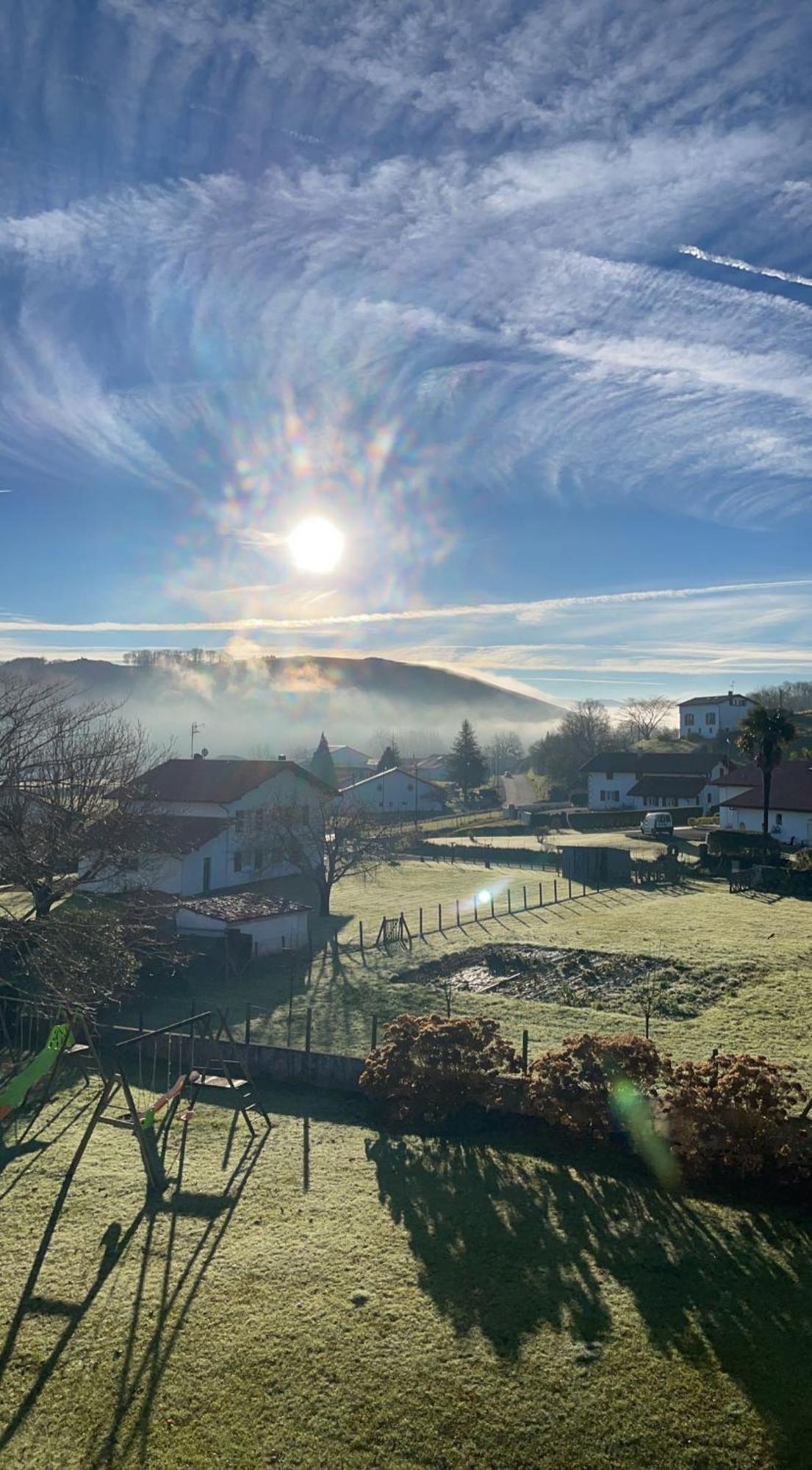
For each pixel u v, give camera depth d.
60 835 31.16
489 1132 18.06
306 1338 11.72
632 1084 16.92
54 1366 11.30
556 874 58.78
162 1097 17.36
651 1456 9.74
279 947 36.75
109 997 25.47
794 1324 11.80
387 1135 18.19
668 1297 12.45
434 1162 16.84
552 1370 11.04
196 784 53.72
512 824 87.50
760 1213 14.70
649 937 37.41
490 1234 14.23
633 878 55.16
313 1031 25.78
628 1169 16.38
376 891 52.75
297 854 45.78
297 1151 17.48
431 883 55.34
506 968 33.50
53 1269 13.45
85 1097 20.55
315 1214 14.97
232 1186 16.06
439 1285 12.86
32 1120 19.27
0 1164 17.14
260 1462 9.76
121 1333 11.91
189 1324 12.05
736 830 66.31
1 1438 10.16
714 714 127.44
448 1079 18.28
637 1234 14.13
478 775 139.00
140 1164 17.02
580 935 38.47
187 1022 19.30
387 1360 11.27
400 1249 13.84
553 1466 9.64
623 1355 11.27
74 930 25.95
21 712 34.41
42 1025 24.80
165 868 47.59
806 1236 13.96
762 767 58.69
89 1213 15.13
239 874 52.34
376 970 33.41
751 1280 12.81
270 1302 12.52
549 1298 12.48
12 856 29.38
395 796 109.88
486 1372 11.04
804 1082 19.91
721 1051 22.44
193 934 34.72
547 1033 24.69
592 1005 27.84
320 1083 20.81
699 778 95.12
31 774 32.41
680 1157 15.81
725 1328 11.74
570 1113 17.06
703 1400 10.49
